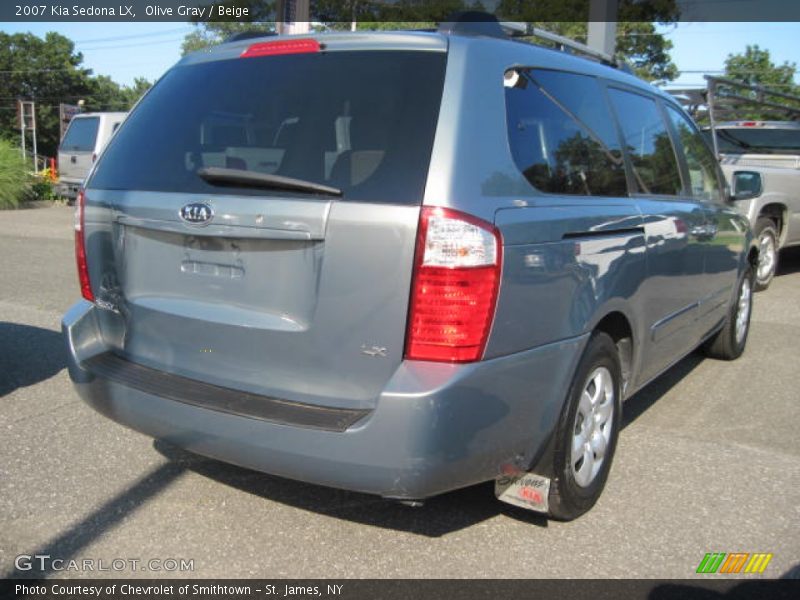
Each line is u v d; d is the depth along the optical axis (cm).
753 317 782
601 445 352
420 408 254
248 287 288
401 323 261
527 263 279
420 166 265
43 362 554
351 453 262
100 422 443
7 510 342
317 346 274
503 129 292
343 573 301
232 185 290
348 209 266
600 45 1045
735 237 542
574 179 333
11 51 6234
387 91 286
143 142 333
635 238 363
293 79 308
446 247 256
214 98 323
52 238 1252
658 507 360
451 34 303
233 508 349
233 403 286
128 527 331
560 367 304
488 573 303
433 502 357
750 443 441
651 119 439
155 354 320
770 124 1080
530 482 323
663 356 436
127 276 325
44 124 6225
